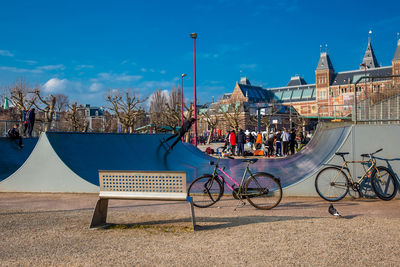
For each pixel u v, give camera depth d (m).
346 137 7.73
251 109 43.97
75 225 5.43
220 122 72.56
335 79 118.94
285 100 134.88
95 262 3.74
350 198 7.55
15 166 11.98
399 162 7.60
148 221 5.68
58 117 54.03
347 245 4.19
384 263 3.62
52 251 4.12
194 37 26.86
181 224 5.46
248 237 4.61
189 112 42.84
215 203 7.20
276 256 3.84
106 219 5.73
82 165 9.28
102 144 10.63
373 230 4.85
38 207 6.96
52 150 8.82
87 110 104.38
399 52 95.94
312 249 4.06
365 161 7.58
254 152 21.98
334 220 5.52
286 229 4.98
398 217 5.73
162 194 5.18
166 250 4.12
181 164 12.65
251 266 3.57
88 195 8.32
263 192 6.57
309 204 6.96
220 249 4.12
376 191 7.38
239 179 9.38
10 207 6.99
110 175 5.37
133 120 41.03
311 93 128.12
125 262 3.73
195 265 3.62
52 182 8.73
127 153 11.31
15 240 4.60
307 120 45.75
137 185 5.29
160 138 13.90
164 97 63.19
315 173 7.71
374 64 117.44
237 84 126.06
